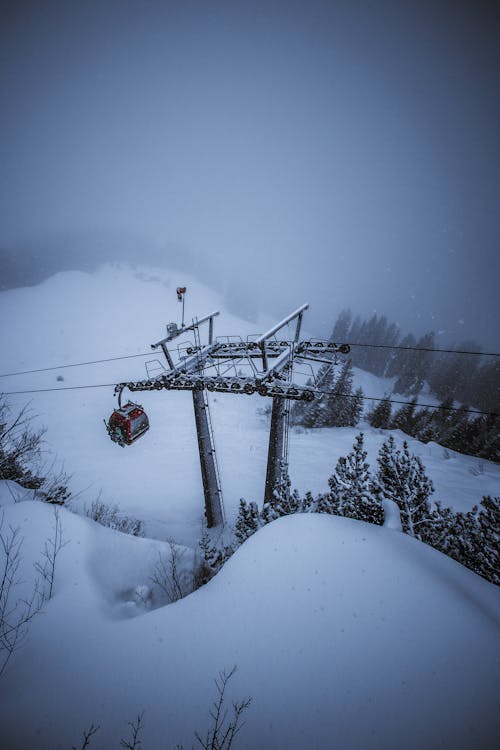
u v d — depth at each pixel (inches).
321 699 101.5
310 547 165.2
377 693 101.6
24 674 116.5
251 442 909.8
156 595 186.9
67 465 743.7
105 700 105.5
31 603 147.8
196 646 124.1
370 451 798.5
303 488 586.9
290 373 398.0
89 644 128.3
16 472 309.7
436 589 141.5
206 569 221.5
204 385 381.7
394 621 126.1
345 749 87.0
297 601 138.0
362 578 146.4
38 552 176.9
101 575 179.2
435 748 85.2
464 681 103.8
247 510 292.4
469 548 223.5
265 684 107.7
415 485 243.1
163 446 878.4
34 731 95.7
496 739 86.4
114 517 394.9
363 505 235.3
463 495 566.6
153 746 90.7
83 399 1378.0
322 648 117.8
